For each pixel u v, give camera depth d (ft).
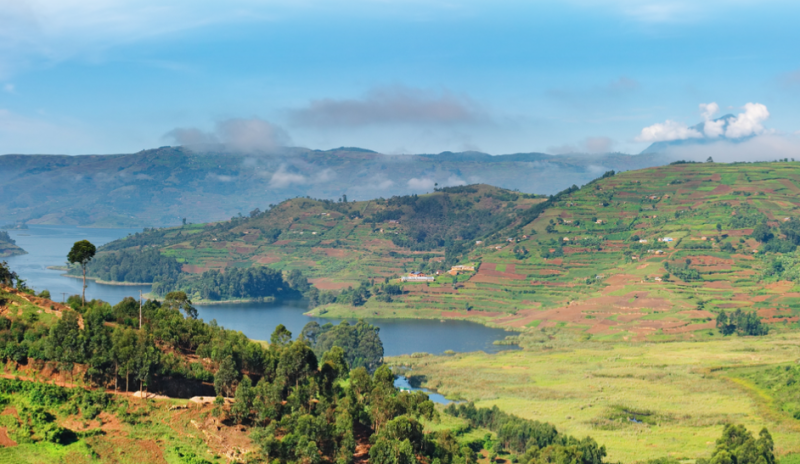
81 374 542.57
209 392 586.45
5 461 460.96
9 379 521.65
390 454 538.06
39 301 639.35
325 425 543.39
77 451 476.54
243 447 513.86
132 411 520.42
